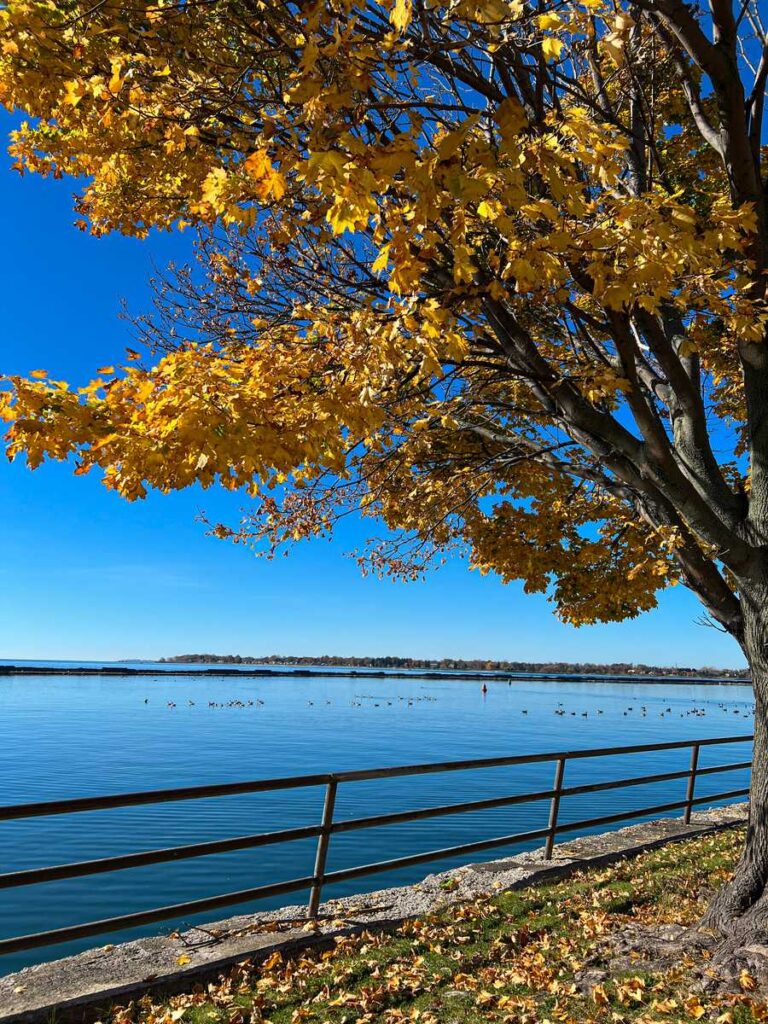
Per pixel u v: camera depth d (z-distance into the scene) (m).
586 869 7.68
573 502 9.80
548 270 3.79
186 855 4.86
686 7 4.38
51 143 5.43
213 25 4.44
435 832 16.83
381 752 33.94
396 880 12.47
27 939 4.20
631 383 5.10
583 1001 4.67
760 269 5.36
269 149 3.61
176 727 50.88
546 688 166.25
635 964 5.15
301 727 51.25
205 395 3.48
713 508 6.20
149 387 3.45
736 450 9.16
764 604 5.76
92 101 4.32
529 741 40.16
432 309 3.84
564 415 6.32
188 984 4.83
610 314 4.91
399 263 3.41
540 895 6.73
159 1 4.17
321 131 3.09
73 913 10.89
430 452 8.68
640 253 3.87
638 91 5.48
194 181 5.23
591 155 3.59
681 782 26.61
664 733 47.19
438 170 3.03
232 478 3.64
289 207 4.63
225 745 37.53
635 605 10.15
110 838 16.17
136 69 4.31
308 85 2.99
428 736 43.59
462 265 3.46
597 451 6.11
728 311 4.84
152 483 3.37
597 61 5.32
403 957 5.36
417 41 3.83
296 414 3.81
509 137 3.05
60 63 4.00
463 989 4.92
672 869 7.62
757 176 5.30
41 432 3.26
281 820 18.38
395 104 3.34
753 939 5.10
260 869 13.44
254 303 6.66
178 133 4.58
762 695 5.74
